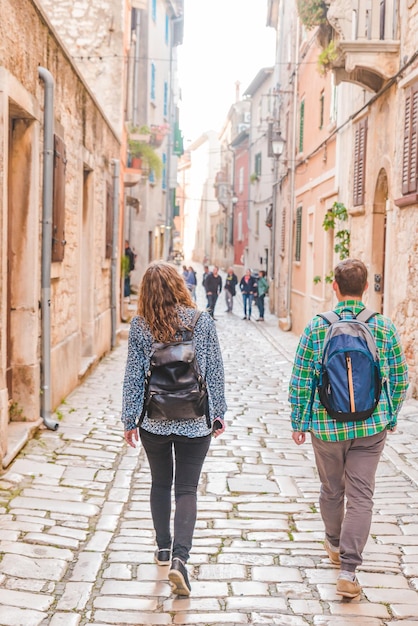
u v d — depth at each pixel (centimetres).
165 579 429
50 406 799
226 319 2614
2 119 598
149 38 3086
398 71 1052
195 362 403
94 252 1270
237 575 436
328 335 410
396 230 1084
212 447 760
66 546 473
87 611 386
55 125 841
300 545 487
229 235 5447
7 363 730
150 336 408
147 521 531
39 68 746
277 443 787
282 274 2566
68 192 967
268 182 3550
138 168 2216
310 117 1955
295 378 418
